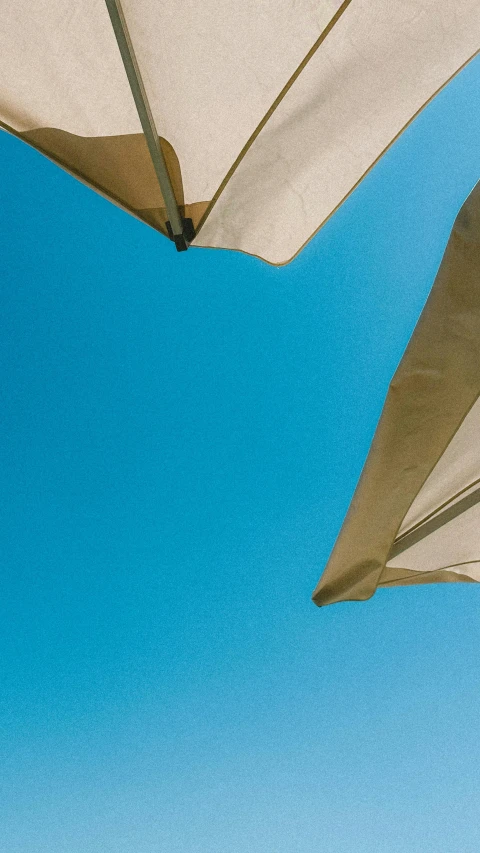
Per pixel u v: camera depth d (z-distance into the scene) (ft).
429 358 5.45
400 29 4.62
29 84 4.45
